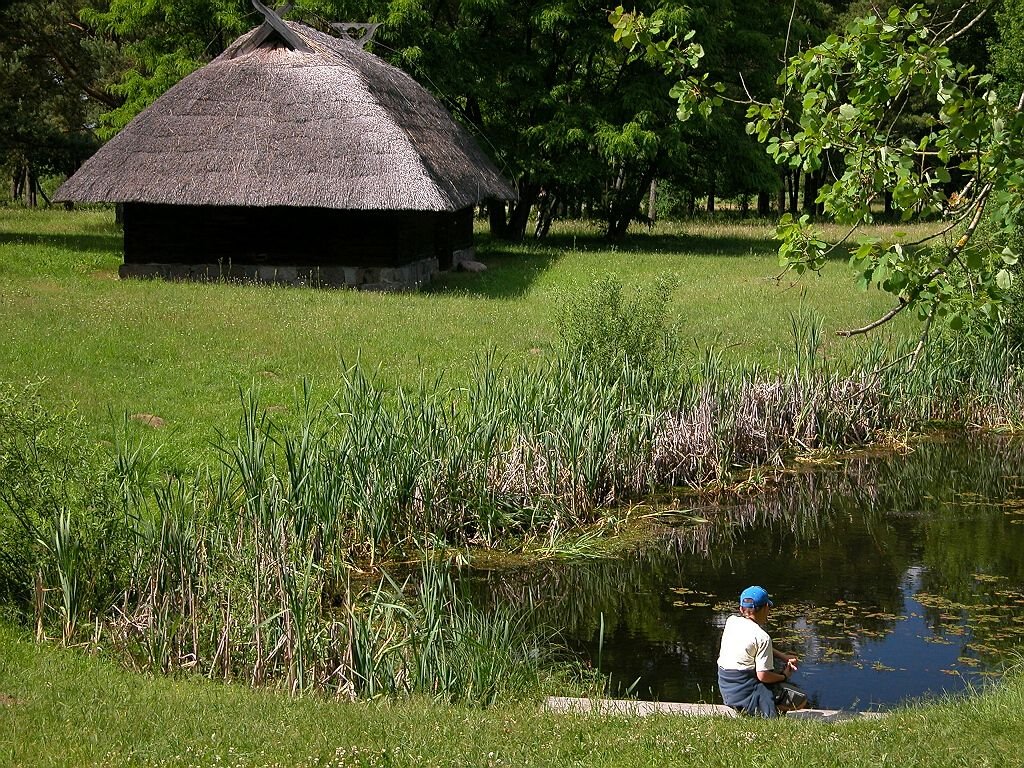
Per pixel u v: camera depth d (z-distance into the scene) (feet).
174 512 29.04
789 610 33.22
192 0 115.34
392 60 111.34
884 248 23.59
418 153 77.61
